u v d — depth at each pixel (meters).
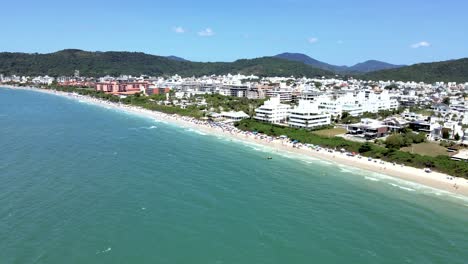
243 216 89.50
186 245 74.69
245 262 69.88
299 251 74.62
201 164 134.88
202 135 199.00
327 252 74.75
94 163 127.81
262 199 101.50
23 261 65.69
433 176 129.62
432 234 84.62
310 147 172.00
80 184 105.19
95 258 68.19
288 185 115.25
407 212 96.94
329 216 92.19
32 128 192.25
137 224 82.31
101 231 78.06
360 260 72.38
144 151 150.75
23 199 92.00
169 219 85.62
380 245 78.62
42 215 83.75
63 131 187.62
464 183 122.38
